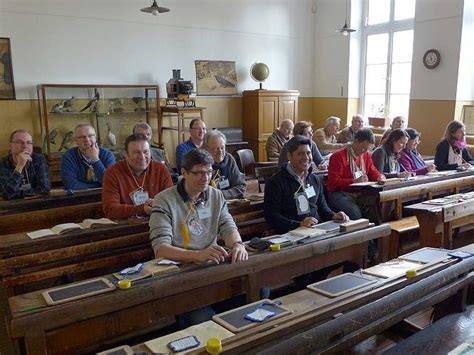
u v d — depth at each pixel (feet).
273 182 9.53
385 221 11.76
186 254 6.33
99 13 20.85
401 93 25.17
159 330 7.61
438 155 15.65
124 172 9.09
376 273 6.28
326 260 7.50
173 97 21.63
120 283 5.38
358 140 12.34
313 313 5.10
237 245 6.70
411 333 7.11
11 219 8.50
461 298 6.56
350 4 25.96
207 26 24.07
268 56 26.58
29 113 19.77
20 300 5.05
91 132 11.55
